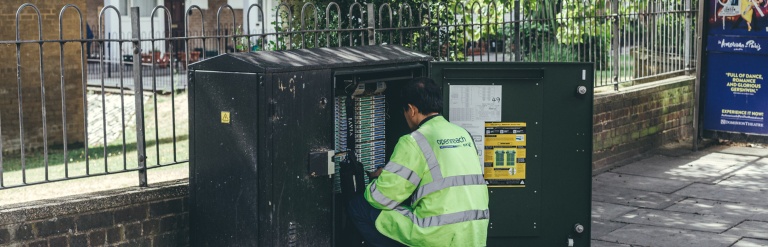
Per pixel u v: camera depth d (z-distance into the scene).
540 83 6.10
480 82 6.07
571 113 6.14
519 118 6.12
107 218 5.44
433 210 5.19
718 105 10.78
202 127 5.43
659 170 9.86
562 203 6.22
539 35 9.72
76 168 11.09
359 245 5.90
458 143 5.32
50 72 14.02
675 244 7.05
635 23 10.92
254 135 5.17
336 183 5.89
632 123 10.45
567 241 6.26
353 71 5.60
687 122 11.73
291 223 5.31
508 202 6.20
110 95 17.42
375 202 5.24
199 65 5.39
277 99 5.15
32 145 13.83
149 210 5.66
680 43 11.84
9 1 13.48
